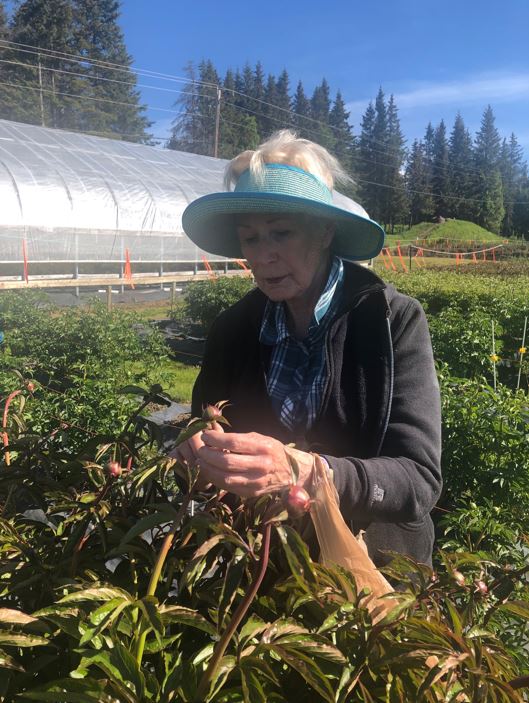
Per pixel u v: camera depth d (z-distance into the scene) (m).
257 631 0.93
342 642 0.97
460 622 0.98
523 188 111.12
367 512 1.30
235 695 0.90
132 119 64.50
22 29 57.19
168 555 1.15
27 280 18.16
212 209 1.52
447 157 104.94
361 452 1.50
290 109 95.06
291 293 1.55
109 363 8.02
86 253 21.11
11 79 56.75
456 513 3.59
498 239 82.56
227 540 0.96
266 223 1.50
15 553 1.24
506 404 4.70
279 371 1.63
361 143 93.38
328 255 1.63
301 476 1.20
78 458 1.42
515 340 11.52
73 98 58.31
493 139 105.38
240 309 1.76
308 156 1.55
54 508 1.26
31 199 20.02
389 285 1.61
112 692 0.88
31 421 4.40
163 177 24.77
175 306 17.67
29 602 1.20
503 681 0.92
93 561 1.22
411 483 1.34
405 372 1.52
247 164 1.63
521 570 1.14
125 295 20.77
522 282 18.73
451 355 8.64
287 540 0.90
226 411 1.69
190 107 74.88
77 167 22.31
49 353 7.95
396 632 1.00
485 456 4.38
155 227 22.77
